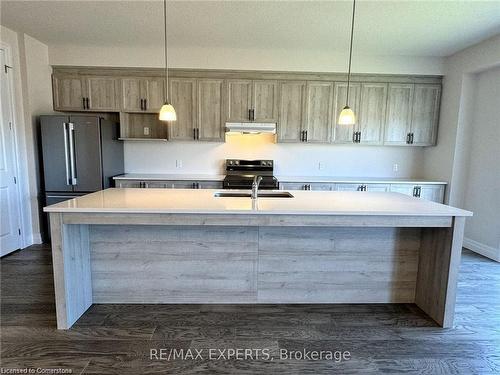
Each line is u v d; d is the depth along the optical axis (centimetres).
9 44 367
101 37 391
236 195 290
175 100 442
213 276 259
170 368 185
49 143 397
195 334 218
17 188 383
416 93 452
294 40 391
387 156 497
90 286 255
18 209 385
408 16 311
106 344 206
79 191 406
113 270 257
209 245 255
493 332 227
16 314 241
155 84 438
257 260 258
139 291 259
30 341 208
